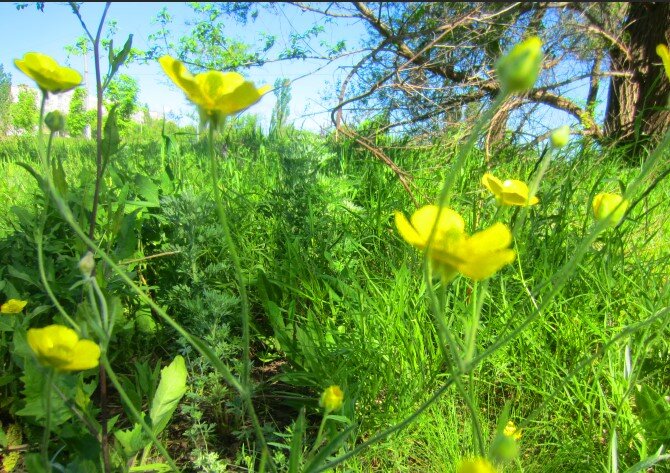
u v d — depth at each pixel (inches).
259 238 21.5
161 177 21.2
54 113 7.0
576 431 12.7
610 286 15.6
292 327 16.1
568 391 13.3
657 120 42.3
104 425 9.7
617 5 42.6
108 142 10.7
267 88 6.9
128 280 6.5
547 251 17.4
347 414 12.0
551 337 15.1
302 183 20.6
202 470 12.3
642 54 42.7
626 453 11.7
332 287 17.9
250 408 7.2
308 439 13.0
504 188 8.5
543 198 19.9
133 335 16.2
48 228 16.4
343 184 23.8
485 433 12.2
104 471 9.9
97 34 10.2
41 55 7.1
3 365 13.4
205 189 24.0
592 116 42.6
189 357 14.6
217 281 17.6
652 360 13.7
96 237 15.5
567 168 26.3
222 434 13.8
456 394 13.6
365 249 19.5
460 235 5.8
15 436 12.2
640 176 6.2
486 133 31.2
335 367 13.9
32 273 14.6
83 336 7.1
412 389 13.2
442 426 12.2
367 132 33.2
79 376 9.9
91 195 16.2
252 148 38.5
